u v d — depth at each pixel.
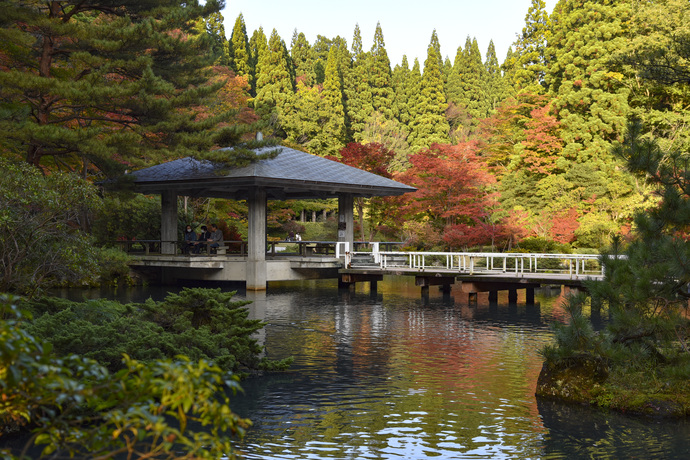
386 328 16.66
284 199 31.25
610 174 40.53
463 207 35.31
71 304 11.70
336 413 8.93
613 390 9.37
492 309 20.89
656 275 8.45
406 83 76.81
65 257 12.42
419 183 36.50
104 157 20.97
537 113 44.28
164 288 26.02
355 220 51.72
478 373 11.41
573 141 43.72
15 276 11.77
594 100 43.81
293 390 10.17
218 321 11.86
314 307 21.17
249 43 75.12
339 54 73.50
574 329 9.38
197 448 3.44
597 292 9.05
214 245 27.38
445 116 75.31
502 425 8.41
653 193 9.31
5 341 2.97
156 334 10.41
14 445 7.43
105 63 22.08
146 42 22.64
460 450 7.49
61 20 22.09
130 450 3.51
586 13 46.41
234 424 3.55
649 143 9.15
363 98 71.62
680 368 8.40
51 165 26.20
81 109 24.19
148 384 3.38
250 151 24.12
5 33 19.28
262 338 15.07
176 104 23.58
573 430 8.20
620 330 9.20
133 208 31.06
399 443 7.71
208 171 25.42
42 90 20.45
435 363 12.24
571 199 39.00
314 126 60.78
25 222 11.43
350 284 27.86
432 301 23.14
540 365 12.09
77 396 3.18
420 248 38.00
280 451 7.43
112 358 9.67
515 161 45.81
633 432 8.12
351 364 12.16
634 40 37.34
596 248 34.47
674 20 35.47
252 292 25.19
